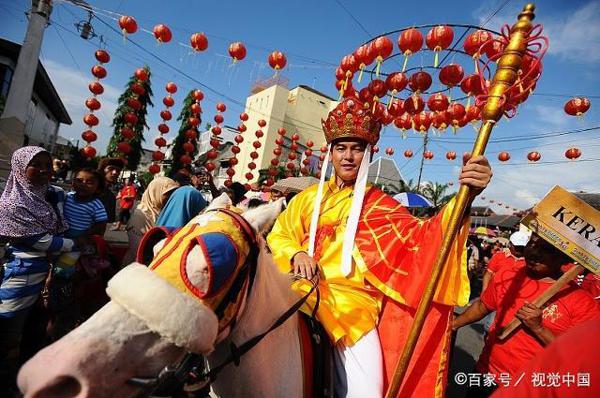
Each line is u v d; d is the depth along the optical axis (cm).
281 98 2703
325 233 224
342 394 186
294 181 821
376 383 181
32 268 304
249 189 991
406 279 198
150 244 154
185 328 107
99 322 106
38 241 299
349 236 213
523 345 247
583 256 219
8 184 300
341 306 197
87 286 372
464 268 181
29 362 97
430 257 186
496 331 268
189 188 321
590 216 219
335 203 239
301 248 221
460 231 180
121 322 107
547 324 239
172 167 2033
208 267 119
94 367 98
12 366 304
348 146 238
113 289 109
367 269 207
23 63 901
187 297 112
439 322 193
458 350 611
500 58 166
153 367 111
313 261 204
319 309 193
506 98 162
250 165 991
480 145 165
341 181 249
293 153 1038
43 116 2188
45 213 303
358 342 189
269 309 168
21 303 303
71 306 338
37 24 912
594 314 230
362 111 231
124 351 105
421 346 190
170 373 114
